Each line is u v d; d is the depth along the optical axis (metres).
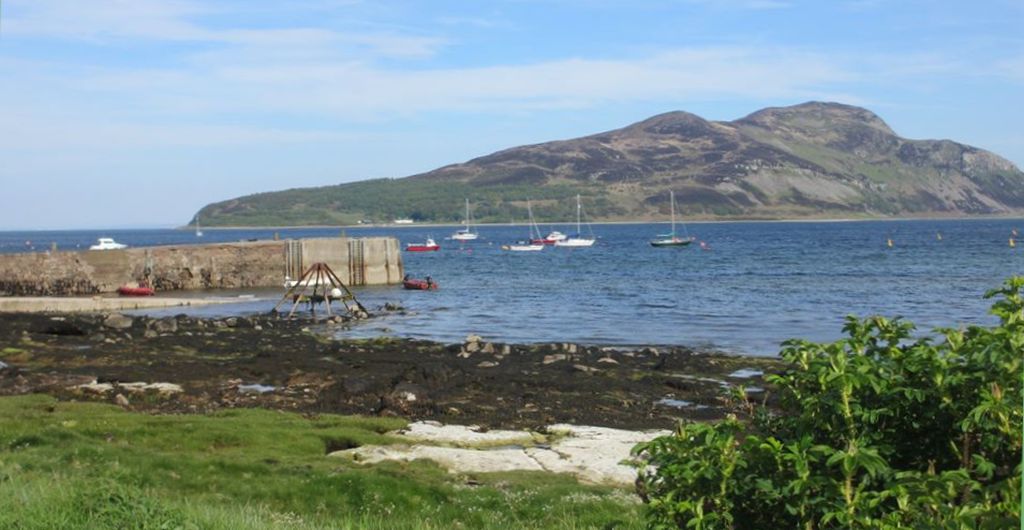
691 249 154.75
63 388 27.30
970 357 7.12
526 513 15.60
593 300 67.38
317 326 51.16
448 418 24.88
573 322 53.41
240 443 20.47
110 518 10.90
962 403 7.05
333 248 81.94
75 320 44.84
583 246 173.50
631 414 25.98
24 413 22.14
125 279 75.69
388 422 23.02
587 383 30.70
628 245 177.12
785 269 99.25
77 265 74.06
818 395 7.31
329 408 26.02
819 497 6.89
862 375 7.02
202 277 78.62
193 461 18.19
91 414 22.42
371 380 29.08
